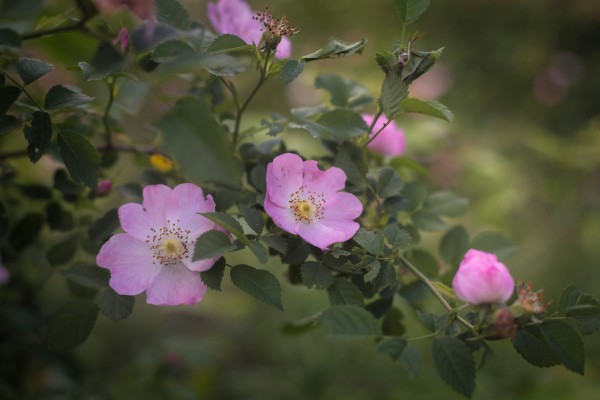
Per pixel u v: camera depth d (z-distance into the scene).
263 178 0.59
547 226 1.56
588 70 1.92
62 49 0.66
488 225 1.28
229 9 0.63
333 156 0.62
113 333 1.26
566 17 1.89
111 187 0.65
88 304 0.56
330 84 0.64
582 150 1.37
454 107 1.80
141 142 0.72
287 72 0.56
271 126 0.61
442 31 1.89
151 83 0.55
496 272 0.53
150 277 0.56
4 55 0.58
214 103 0.64
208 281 0.54
